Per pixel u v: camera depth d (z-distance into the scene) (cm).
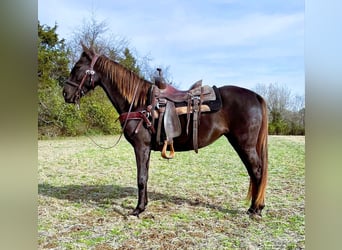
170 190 327
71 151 504
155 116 243
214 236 223
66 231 231
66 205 283
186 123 246
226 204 286
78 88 258
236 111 243
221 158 479
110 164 440
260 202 248
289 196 299
